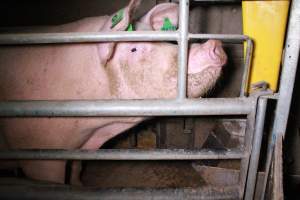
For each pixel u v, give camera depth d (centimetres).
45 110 112
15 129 157
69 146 166
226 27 242
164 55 140
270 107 143
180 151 121
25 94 153
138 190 129
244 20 112
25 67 156
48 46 158
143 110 111
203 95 138
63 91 151
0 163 170
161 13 155
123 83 145
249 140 119
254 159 123
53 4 256
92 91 149
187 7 94
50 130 156
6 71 157
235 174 178
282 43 112
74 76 150
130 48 143
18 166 175
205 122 227
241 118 190
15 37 100
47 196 129
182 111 111
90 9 255
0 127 160
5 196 131
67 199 129
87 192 129
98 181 207
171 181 205
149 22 154
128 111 111
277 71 117
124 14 121
